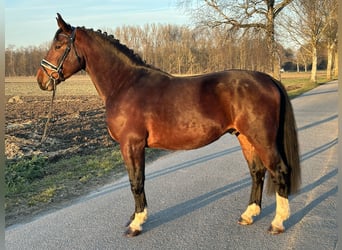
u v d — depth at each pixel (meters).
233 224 4.07
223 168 6.42
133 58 4.07
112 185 5.63
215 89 3.79
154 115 3.77
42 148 8.58
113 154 7.71
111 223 4.20
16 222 4.34
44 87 4.20
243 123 3.75
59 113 15.59
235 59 27.06
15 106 18.78
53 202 4.98
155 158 7.47
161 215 4.39
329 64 38.72
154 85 3.88
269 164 3.75
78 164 7.02
